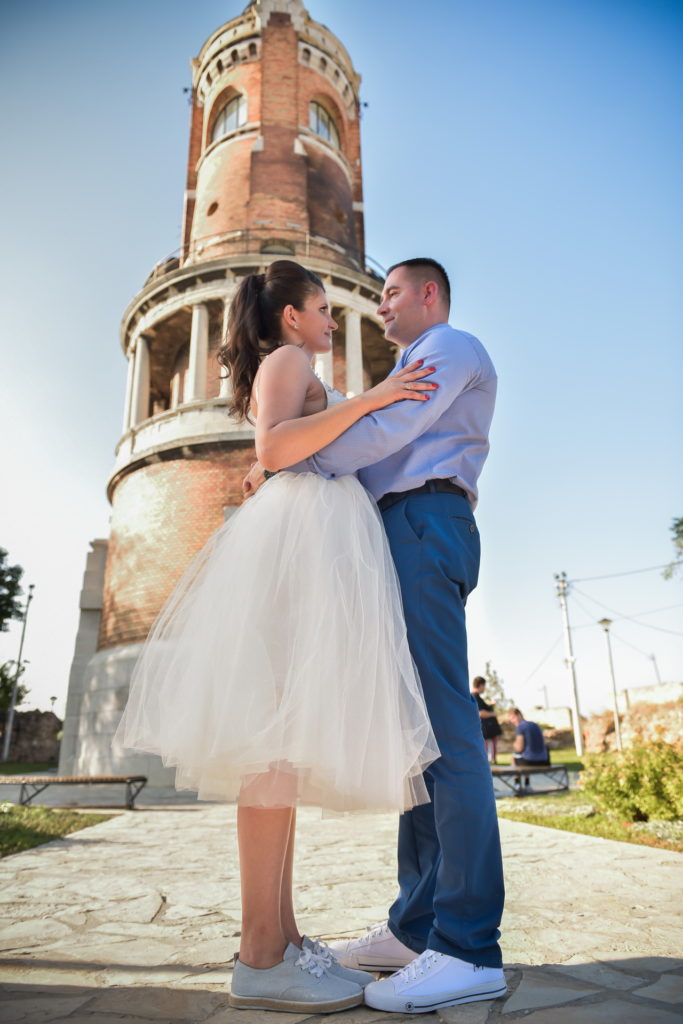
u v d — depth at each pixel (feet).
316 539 6.91
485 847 6.66
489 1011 6.02
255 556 6.91
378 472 8.02
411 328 9.09
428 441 7.78
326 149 80.43
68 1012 6.25
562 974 7.12
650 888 12.08
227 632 6.63
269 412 7.36
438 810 6.86
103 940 9.24
